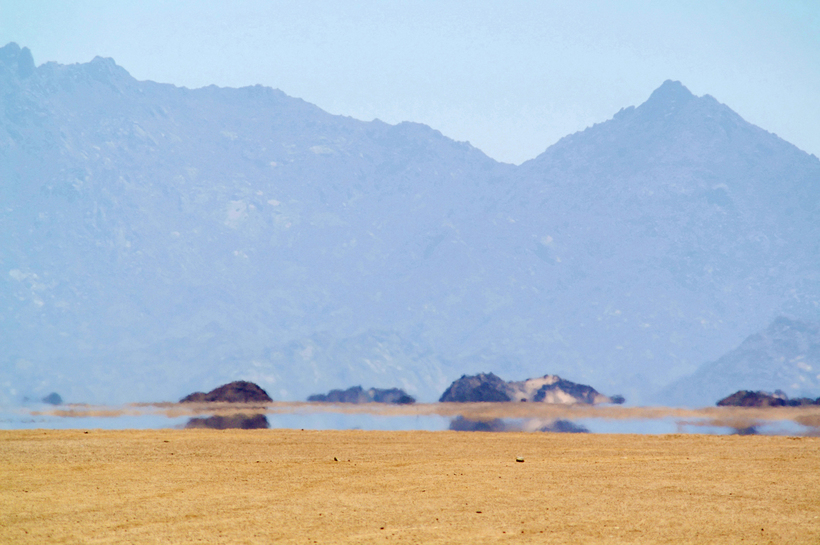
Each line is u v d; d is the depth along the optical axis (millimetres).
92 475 27078
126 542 18188
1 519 20422
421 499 23078
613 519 20422
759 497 23297
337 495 23703
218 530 19328
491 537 18594
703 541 18188
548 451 34438
